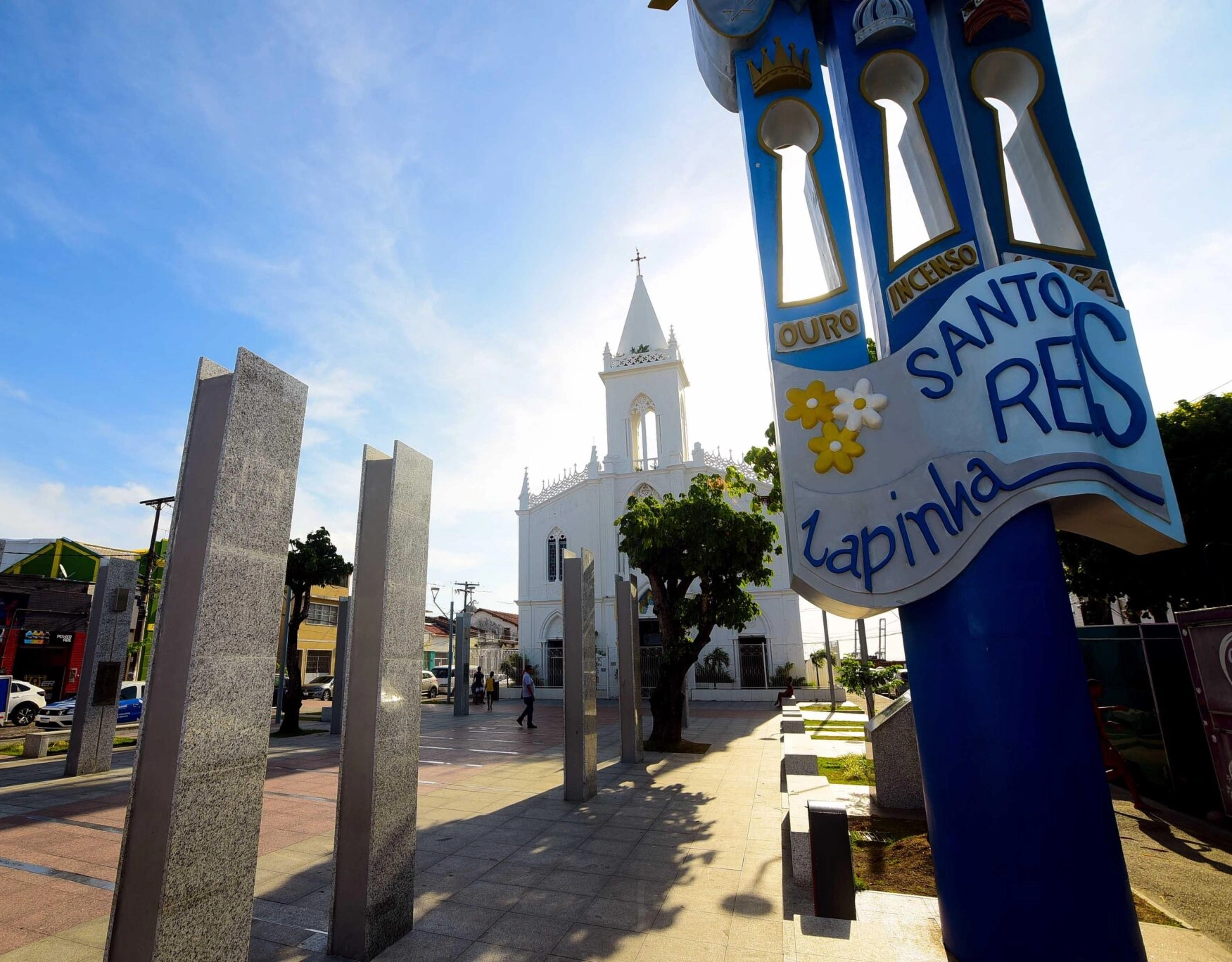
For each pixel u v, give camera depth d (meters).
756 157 6.21
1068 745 4.25
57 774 11.02
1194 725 8.27
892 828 7.46
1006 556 4.58
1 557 29.83
